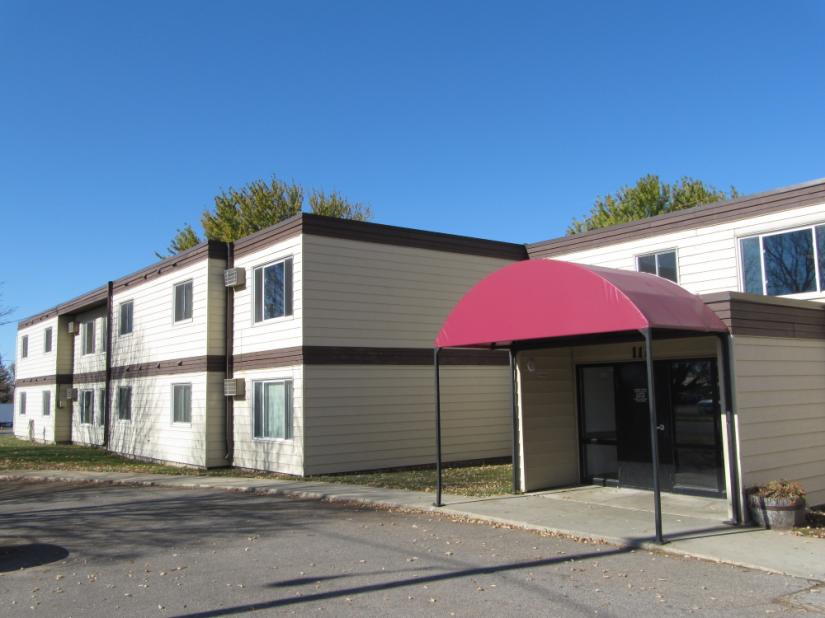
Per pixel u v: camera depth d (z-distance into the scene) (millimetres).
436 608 6461
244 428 18469
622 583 7172
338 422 16688
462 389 18875
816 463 11188
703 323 9859
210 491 14844
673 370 12562
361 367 17156
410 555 8531
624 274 10336
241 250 19078
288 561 8391
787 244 15031
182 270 20703
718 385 11805
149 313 22594
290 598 6859
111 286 25328
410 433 17812
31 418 34031
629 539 8898
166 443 20984
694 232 16672
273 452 17234
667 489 12500
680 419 12398
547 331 10414
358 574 7695
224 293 19547
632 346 13039
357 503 12648
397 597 6812
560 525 9906
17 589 7422
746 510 9797
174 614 6449
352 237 17328
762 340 10586
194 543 9578
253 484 15008
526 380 13422
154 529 10672
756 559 7922
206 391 19031
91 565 8430
